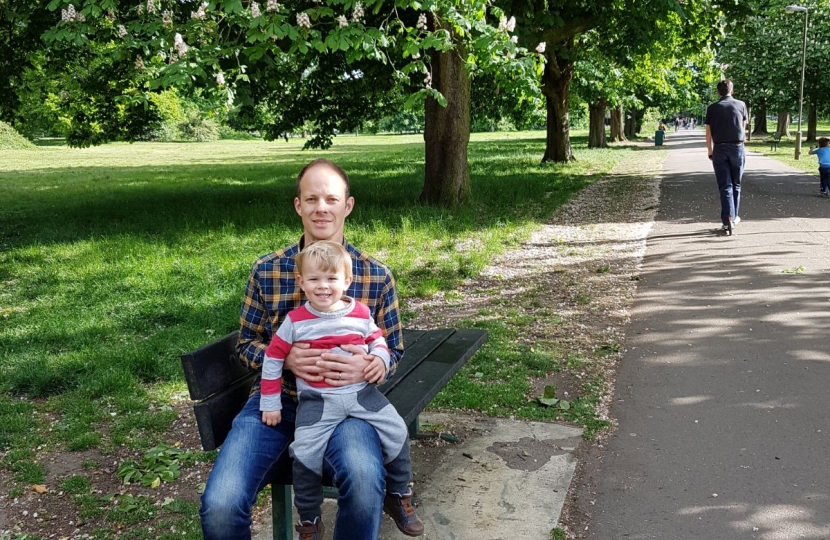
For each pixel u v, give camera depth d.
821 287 7.04
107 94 15.76
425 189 13.92
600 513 3.29
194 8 11.06
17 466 3.98
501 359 5.36
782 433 4.02
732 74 42.41
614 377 5.00
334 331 2.67
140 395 4.98
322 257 2.65
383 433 2.68
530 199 14.94
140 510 3.50
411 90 13.45
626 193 16.22
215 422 2.79
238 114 14.09
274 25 8.12
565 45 19.91
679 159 28.62
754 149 36.53
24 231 12.66
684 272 7.96
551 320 6.40
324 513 3.38
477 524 3.21
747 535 3.08
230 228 11.53
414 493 3.48
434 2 8.88
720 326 5.99
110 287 7.96
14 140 58.97
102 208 15.62
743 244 9.38
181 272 8.60
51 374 5.16
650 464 3.73
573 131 79.06
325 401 2.64
